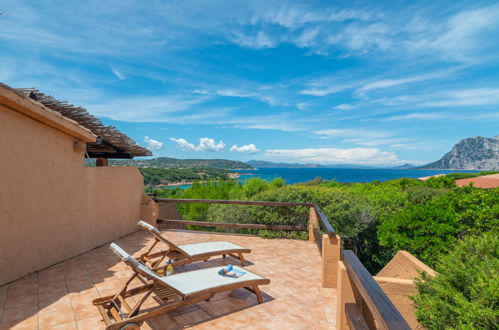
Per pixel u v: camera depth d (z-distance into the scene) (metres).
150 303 3.50
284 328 3.01
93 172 5.83
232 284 3.29
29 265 4.38
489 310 2.01
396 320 1.40
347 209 8.52
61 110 5.46
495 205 5.87
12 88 3.69
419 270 3.58
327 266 4.08
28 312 3.24
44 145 4.62
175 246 4.19
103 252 5.61
